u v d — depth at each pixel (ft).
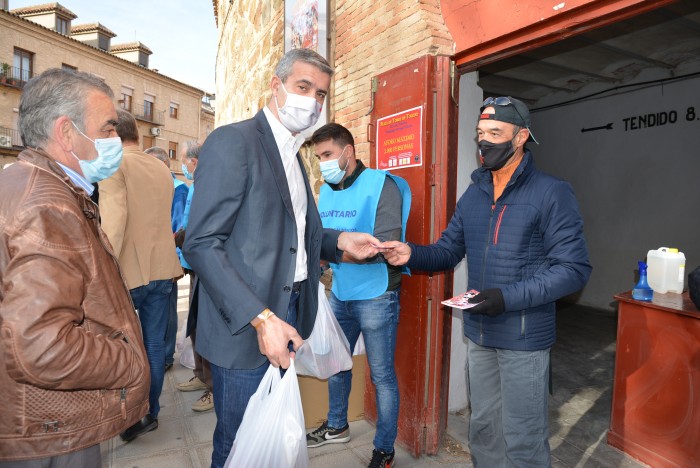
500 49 7.57
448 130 8.39
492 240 5.99
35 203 3.27
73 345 3.23
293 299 5.41
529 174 5.83
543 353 5.85
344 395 9.03
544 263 5.77
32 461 3.46
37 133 3.76
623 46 17.21
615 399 9.22
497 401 6.43
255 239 4.78
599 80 21.91
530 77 20.98
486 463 6.58
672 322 8.23
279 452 4.73
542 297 5.31
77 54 90.17
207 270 4.46
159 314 9.25
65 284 3.26
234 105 27.61
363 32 10.45
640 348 8.76
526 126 5.82
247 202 4.79
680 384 8.11
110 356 3.54
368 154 10.27
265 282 4.77
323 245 6.65
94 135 3.97
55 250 3.26
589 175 23.57
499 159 5.82
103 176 4.25
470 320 6.37
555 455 8.95
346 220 7.76
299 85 5.16
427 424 8.75
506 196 5.94
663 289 9.54
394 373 8.03
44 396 3.39
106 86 4.16
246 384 4.96
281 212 4.99
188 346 10.88
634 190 21.65
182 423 9.93
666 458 8.30
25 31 81.00
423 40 8.55
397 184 7.84
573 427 10.13
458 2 8.03
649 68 20.53
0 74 77.56
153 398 9.32
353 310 7.96
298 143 5.65
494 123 5.75
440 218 8.46
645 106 20.99
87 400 3.58
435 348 8.66
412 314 8.70
